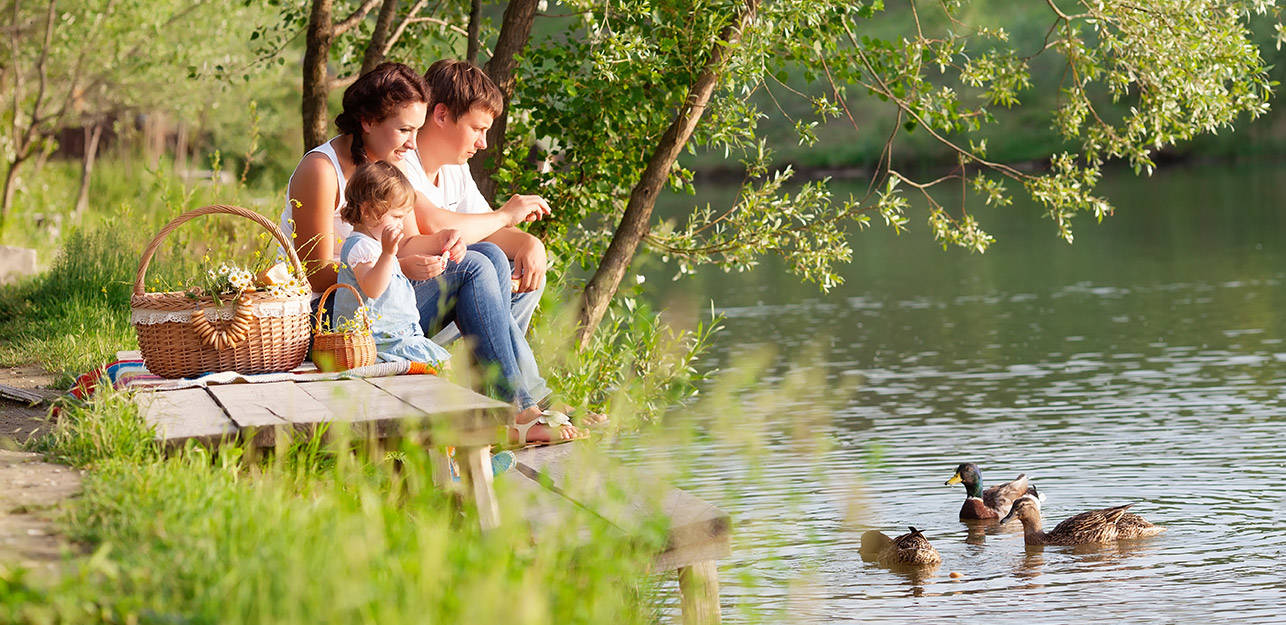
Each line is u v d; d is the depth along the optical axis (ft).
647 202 39.34
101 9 94.53
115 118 119.96
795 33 40.32
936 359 78.64
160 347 20.62
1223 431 56.24
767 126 189.47
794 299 111.65
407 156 25.00
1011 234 165.58
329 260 23.43
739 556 27.81
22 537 13.74
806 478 44.60
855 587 38.19
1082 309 98.02
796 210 41.34
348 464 16.74
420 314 23.07
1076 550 42.09
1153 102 43.01
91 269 47.03
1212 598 36.22
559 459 19.95
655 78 38.60
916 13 43.75
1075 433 57.52
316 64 44.86
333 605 11.62
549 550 13.76
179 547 13.11
